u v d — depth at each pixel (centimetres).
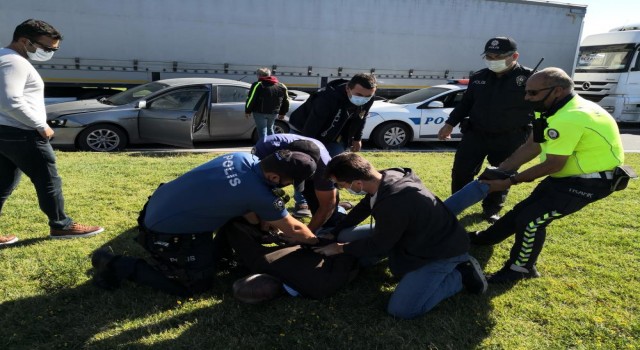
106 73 999
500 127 393
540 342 250
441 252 268
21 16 920
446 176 602
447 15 1205
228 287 295
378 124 862
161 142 739
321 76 1148
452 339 250
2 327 246
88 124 704
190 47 1040
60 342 236
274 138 319
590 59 1313
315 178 313
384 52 1183
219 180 259
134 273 280
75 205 424
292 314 267
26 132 310
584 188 279
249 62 1088
